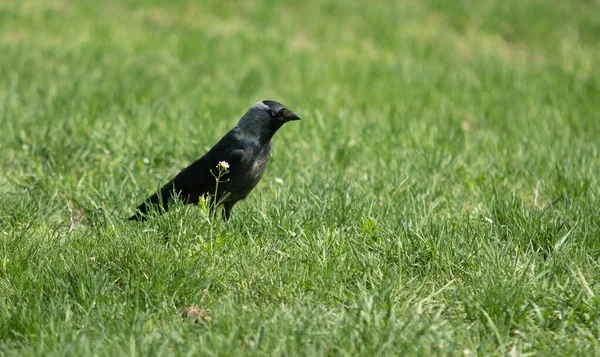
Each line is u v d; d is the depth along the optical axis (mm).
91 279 7797
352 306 7547
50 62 19812
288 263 8555
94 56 20469
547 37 26188
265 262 8562
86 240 8914
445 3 28703
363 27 26078
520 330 7445
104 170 11852
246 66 20922
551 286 8062
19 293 7754
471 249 8781
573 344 7184
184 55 21469
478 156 13414
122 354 6621
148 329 7273
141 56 21109
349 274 8438
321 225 9352
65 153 12539
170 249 8672
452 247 8781
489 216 9945
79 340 6855
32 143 13008
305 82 19531
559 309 7770
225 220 9750
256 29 25141
